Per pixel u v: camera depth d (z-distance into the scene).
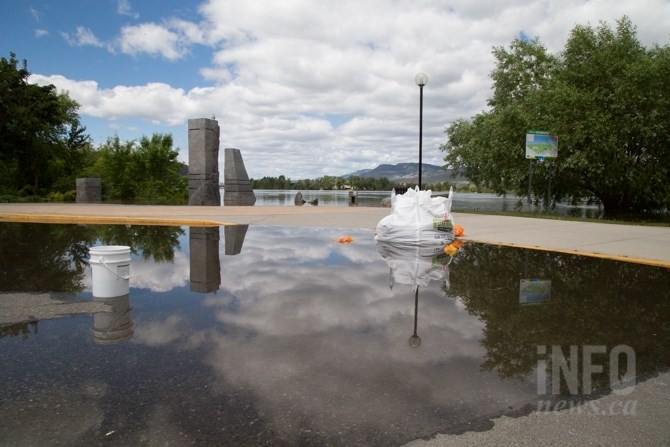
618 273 5.74
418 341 3.14
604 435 1.98
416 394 2.34
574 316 3.82
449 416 2.12
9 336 3.21
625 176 18.75
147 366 2.66
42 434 1.94
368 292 4.61
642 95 17.75
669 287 4.96
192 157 23.45
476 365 2.73
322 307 4.02
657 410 2.21
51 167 32.56
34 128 29.09
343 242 8.61
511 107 20.59
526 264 6.35
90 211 16.44
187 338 3.17
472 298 4.40
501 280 5.27
